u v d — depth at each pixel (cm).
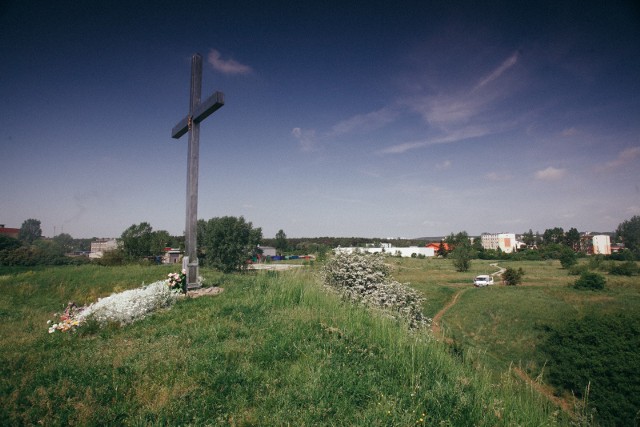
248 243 3638
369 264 1135
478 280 4691
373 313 788
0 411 355
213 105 962
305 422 348
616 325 2052
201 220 3819
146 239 4750
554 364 1969
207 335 584
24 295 1241
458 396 405
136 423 340
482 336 2631
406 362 483
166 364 462
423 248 11869
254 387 411
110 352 520
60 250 7088
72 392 396
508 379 486
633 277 5166
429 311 3397
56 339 616
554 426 390
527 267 7456
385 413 362
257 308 752
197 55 1102
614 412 1488
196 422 345
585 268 6012
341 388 410
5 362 496
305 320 648
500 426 372
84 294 1280
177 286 953
